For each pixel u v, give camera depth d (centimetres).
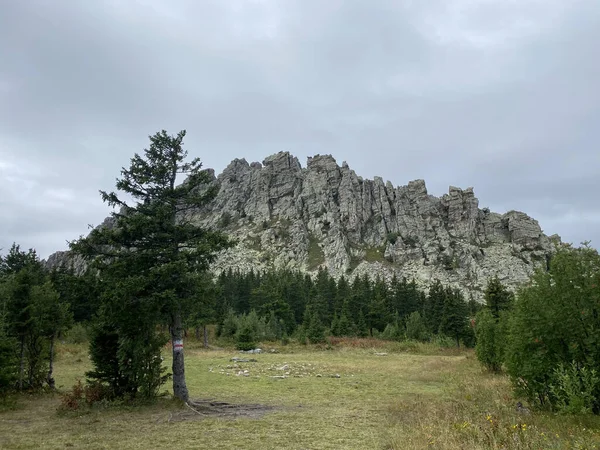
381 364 3044
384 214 18412
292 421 1229
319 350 4416
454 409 1270
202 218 18538
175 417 1303
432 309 7844
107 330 1576
